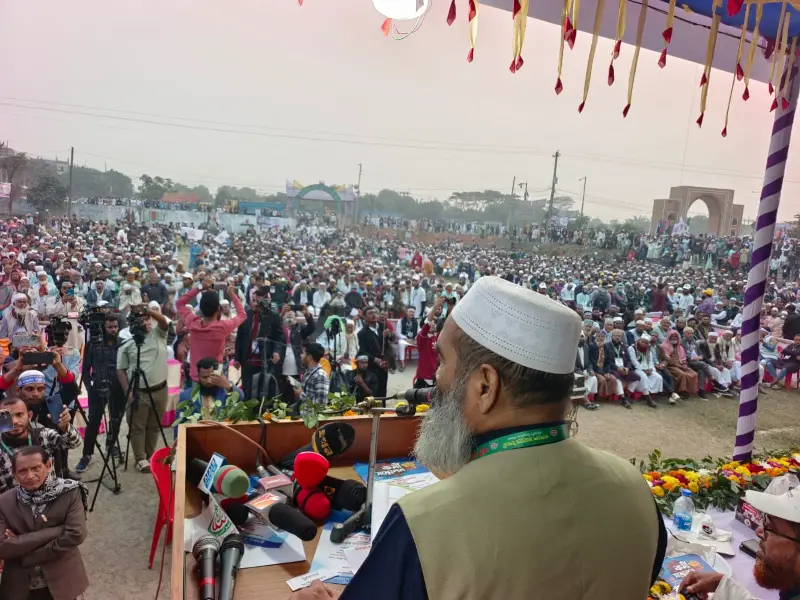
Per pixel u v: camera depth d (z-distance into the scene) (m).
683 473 3.32
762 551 1.98
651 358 9.36
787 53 3.74
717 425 8.34
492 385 0.99
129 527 4.13
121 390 4.90
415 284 9.73
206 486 2.17
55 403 4.23
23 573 2.78
